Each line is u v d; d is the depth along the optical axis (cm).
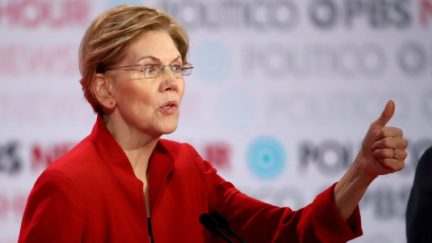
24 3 1131
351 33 1177
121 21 554
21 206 1138
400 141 517
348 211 551
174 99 551
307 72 1171
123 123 568
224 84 1162
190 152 637
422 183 684
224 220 568
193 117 1159
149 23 552
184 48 587
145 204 568
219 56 1159
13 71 1130
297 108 1173
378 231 1188
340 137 1180
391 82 1183
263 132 1170
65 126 1141
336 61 1175
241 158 1167
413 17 1188
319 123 1176
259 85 1166
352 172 546
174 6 1150
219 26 1157
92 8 1145
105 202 540
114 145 563
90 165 547
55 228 514
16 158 1135
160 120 550
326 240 550
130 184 554
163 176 583
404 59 1185
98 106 577
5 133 1131
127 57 551
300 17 1169
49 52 1138
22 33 1131
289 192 1176
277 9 1165
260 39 1163
